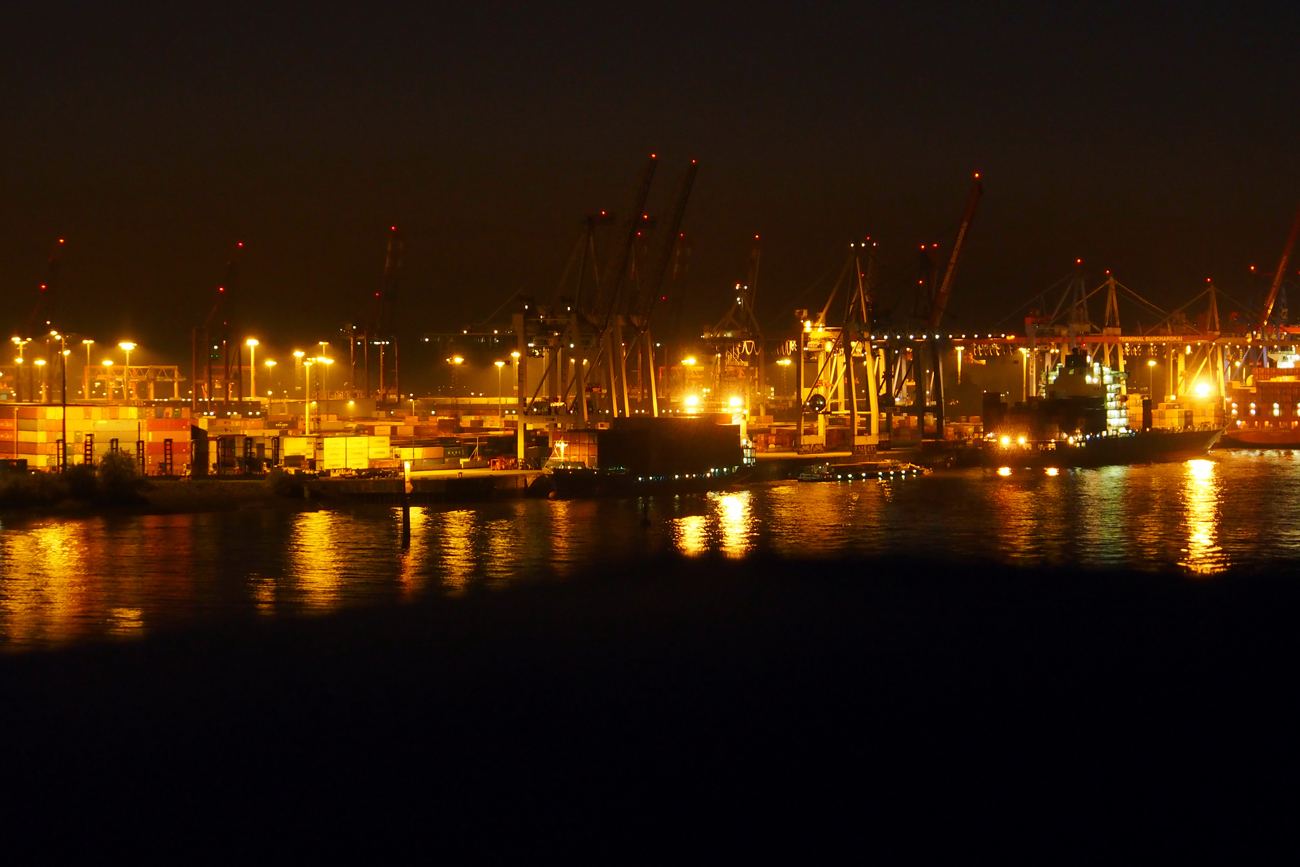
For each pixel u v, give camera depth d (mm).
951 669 48000
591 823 32594
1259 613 59125
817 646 51781
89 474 93500
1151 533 89500
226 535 81812
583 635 53531
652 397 146625
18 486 90938
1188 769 36344
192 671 46781
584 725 40500
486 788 34969
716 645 51844
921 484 130875
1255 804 33688
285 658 48844
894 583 67188
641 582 66688
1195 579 69062
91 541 78500
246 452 116688
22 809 33531
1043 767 36562
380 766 36656
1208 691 44719
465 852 31000
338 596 61625
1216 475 145125
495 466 119562
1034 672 47562
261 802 33938
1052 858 30594
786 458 141250
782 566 72750
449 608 59000
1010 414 166750
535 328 135375
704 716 41531
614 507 102375
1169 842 31406
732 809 33500
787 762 36938
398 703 42844
